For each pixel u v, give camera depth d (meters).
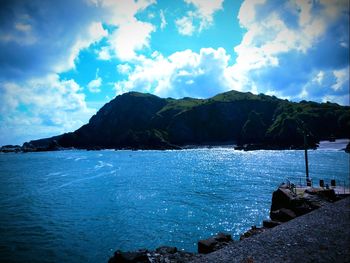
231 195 50.59
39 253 26.42
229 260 16.27
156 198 49.88
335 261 15.14
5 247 27.83
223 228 32.66
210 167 94.50
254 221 34.94
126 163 115.81
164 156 145.75
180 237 30.14
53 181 72.88
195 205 43.88
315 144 157.00
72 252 26.69
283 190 33.47
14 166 117.56
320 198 31.23
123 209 42.66
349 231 19.75
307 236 19.19
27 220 37.31
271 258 16.02
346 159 103.00
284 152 143.25
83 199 50.41
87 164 117.88
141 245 28.23
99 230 33.00
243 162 106.06
